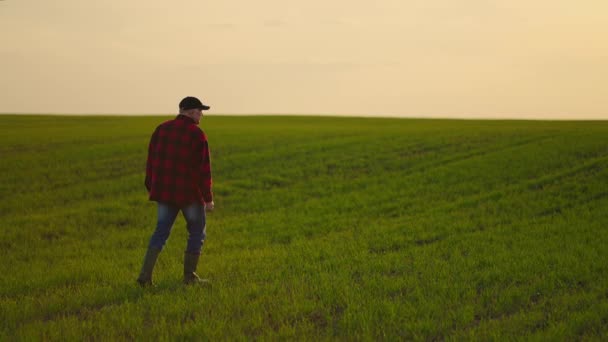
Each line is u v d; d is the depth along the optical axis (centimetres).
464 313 476
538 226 934
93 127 3569
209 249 845
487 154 1891
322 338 425
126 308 512
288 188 1499
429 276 618
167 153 589
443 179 1530
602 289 547
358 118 4888
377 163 1872
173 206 599
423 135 2544
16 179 1617
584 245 762
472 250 760
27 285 613
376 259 719
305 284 586
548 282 585
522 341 409
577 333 436
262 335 427
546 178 1430
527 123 3694
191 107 610
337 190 1459
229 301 523
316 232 979
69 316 494
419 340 421
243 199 1359
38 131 3127
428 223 998
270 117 5066
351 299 525
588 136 2228
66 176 1666
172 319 478
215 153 2094
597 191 1240
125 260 754
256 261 729
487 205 1180
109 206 1238
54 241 929
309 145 2252
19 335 426
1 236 943
